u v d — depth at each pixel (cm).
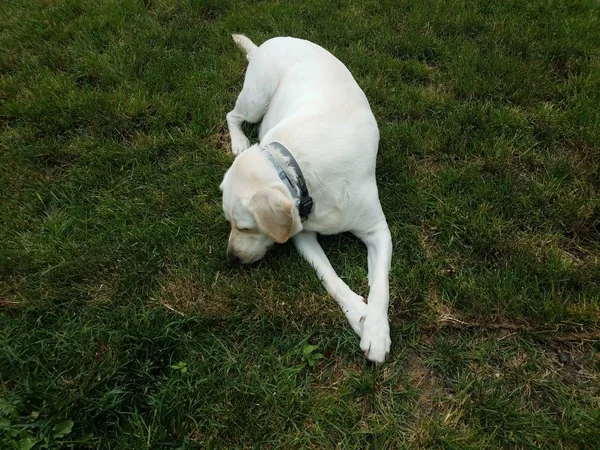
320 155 99
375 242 105
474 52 158
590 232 110
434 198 118
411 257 106
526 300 95
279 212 88
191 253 107
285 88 124
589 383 86
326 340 93
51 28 172
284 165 96
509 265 103
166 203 118
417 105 141
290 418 82
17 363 87
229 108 145
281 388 85
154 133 134
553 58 157
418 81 153
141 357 89
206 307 97
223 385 86
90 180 122
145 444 77
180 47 164
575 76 148
